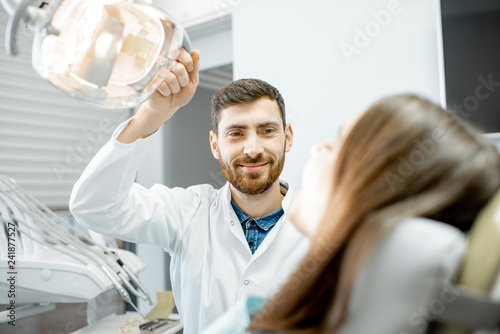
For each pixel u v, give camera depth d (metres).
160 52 0.51
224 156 0.96
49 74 0.48
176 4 1.84
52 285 1.05
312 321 0.33
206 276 0.98
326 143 0.42
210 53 1.91
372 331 0.29
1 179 1.01
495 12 0.98
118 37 0.46
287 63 1.42
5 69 1.69
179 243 1.05
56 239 1.00
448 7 1.04
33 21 0.44
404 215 0.31
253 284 0.92
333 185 0.35
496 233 0.29
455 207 0.32
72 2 0.45
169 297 1.44
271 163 0.95
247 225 1.03
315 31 1.36
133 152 0.81
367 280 0.29
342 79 1.30
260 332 0.34
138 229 0.95
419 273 0.28
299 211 0.41
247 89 0.93
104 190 0.82
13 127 1.72
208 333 0.45
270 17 1.46
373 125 0.34
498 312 0.27
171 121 2.08
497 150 0.35
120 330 1.19
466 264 0.30
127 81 0.50
